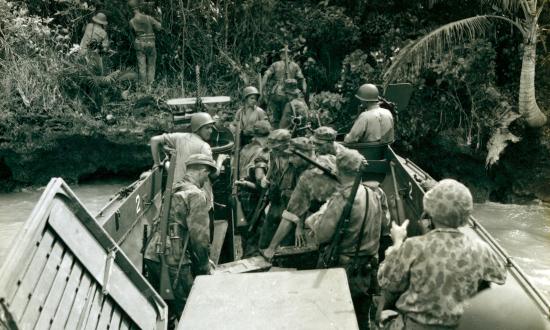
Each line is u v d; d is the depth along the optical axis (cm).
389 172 696
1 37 1315
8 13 1299
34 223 249
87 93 1299
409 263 301
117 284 302
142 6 1334
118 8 1402
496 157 1098
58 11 1359
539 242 937
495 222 1055
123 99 1304
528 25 1057
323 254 423
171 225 440
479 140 1164
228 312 307
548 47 1191
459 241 298
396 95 953
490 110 1162
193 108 841
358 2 1348
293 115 880
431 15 1313
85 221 302
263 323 295
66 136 1223
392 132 717
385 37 1282
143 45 1310
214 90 1401
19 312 211
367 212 413
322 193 458
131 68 1429
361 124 705
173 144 596
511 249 905
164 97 1332
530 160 1162
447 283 293
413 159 1250
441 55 1159
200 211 439
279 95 1054
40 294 231
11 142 1204
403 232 326
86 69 1262
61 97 1253
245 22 1400
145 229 467
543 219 1071
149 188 594
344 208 401
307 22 1342
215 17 1405
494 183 1205
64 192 291
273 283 337
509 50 1212
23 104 1238
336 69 1378
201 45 1416
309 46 1371
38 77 1255
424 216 449
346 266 414
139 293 317
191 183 459
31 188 1257
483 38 1185
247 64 1389
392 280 307
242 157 686
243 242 626
